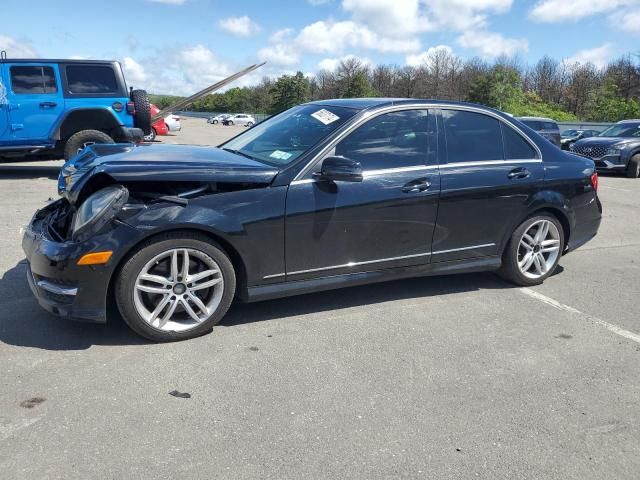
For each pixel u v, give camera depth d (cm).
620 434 278
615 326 418
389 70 7994
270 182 366
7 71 945
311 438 263
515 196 461
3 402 280
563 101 7188
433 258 437
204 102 11450
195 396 295
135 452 247
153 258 337
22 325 371
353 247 399
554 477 244
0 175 1098
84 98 1000
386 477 238
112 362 327
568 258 616
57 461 238
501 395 311
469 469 246
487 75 6072
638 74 6041
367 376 325
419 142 424
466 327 404
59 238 345
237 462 244
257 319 402
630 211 950
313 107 463
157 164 347
